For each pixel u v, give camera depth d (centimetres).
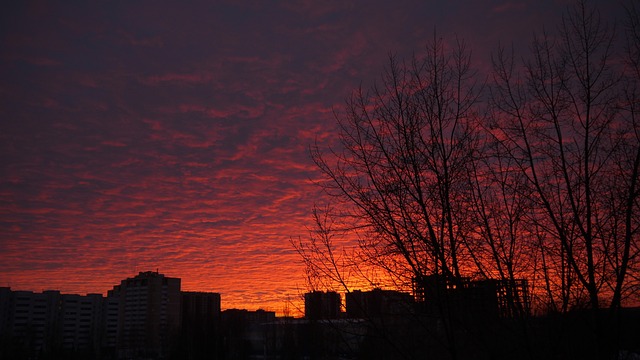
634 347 1130
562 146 1167
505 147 1159
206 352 10575
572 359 1125
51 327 15088
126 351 17025
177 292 19600
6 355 11788
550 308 1113
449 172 1102
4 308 14350
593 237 1126
